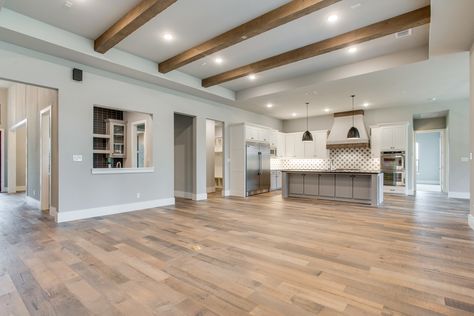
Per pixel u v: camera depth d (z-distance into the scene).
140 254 2.87
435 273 2.37
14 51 3.86
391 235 3.55
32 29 3.63
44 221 4.39
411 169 7.90
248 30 3.74
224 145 7.72
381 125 8.09
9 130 8.31
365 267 2.51
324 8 3.37
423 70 4.81
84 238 3.45
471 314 1.74
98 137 6.70
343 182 6.51
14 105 7.64
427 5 3.31
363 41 3.95
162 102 5.97
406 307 1.83
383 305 1.86
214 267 2.53
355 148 8.79
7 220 4.47
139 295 2.02
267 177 8.66
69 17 3.63
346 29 3.91
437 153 11.65
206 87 6.32
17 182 8.69
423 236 3.49
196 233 3.68
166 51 4.75
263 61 5.07
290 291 2.07
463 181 7.02
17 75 3.88
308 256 2.80
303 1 3.17
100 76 4.86
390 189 7.96
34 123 5.94
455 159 7.11
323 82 5.53
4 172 8.56
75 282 2.23
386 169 8.02
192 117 7.00
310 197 7.04
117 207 5.12
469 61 4.25
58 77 4.31
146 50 4.71
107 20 3.71
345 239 3.38
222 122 7.71
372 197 5.86
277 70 5.54
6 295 2.02
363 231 3.76
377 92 6.31
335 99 7.05
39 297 1.99
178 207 5.75
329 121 9.40
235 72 5.57
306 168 9.98
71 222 4.34
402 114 7.95
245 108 8.27
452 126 7.17
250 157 7.77
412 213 5.00
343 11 3.44
